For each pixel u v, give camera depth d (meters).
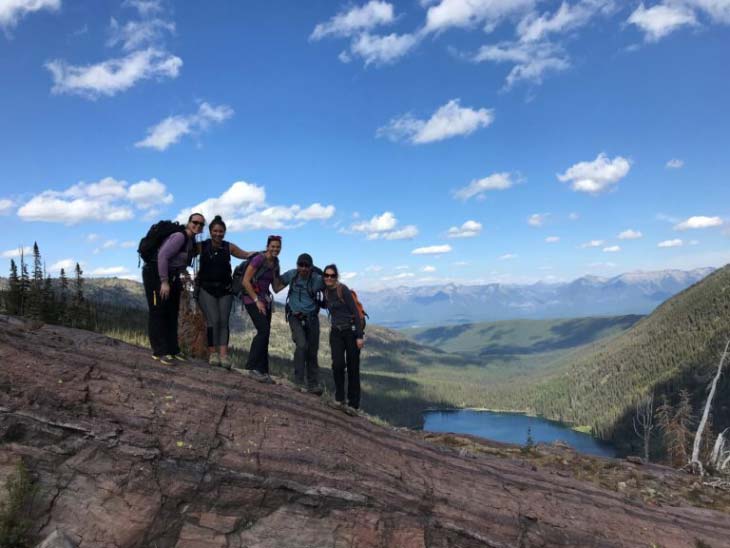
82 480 4.56
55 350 5.36
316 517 5.04
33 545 4.22
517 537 5.68
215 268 6.24
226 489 4.87
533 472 7.22
